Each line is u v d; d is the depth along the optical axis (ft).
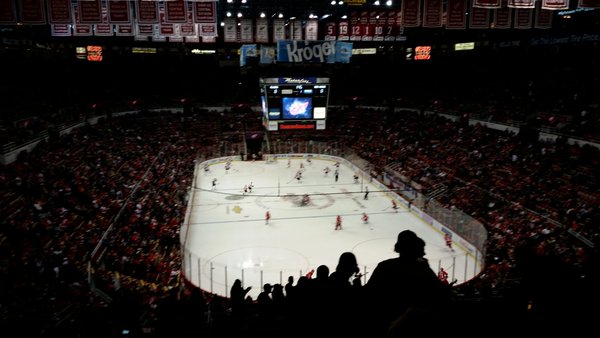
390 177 152.97
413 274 13.21
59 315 48.96
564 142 132.36
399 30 126.31
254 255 100.32
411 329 7.68
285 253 101.60
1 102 149.28
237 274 90.12
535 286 13.58
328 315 14.79
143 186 126.82
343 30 121.70
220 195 152.76
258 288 83.71
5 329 42.42
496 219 100.83
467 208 111.96
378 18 121.19
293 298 17.66
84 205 97.76
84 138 150.61
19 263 63.72
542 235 85.40
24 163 108.37
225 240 110.22
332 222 124.26
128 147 160.56
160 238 95.04
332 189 161.58
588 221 84.58
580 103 152.66
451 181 133.18
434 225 118.62
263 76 153.48
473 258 96.84
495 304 14.61
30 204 87.81
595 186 102.37
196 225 121.90
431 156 160.56
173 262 86.58
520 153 135.33
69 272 64.03
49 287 58.23
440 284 13.38
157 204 115.34
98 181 114.93
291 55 134.31
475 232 97.19
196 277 87.40
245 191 155.94
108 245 83.46
